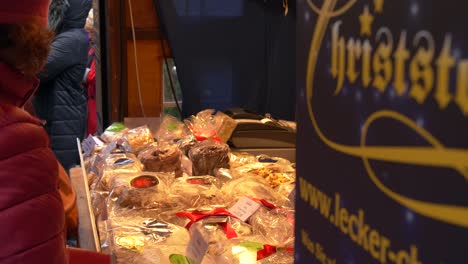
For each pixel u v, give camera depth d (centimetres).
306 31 64
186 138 257
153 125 302
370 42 50
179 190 187
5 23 119
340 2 55
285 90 325
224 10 315
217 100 323
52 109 414
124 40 317
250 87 323
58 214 121
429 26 42
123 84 322
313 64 62
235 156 247
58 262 121
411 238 45
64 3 401
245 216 170
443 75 40
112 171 211
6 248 114
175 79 334
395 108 46
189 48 316
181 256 144
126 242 151
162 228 160
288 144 271
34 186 116
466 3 38
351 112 54
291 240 157
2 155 113
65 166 421
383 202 49
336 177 57
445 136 40
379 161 49
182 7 312
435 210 42
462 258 39
